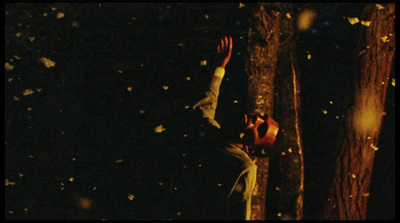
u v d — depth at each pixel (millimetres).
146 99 8594
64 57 8188
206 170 3436
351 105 5164
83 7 7133
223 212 3334
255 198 4738
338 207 5191
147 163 7871
